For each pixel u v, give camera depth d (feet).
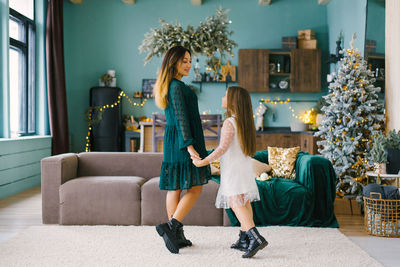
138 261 7.87
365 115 12.93
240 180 8.06
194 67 24.13
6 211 12.87
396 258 8.30
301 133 22.15
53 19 20.13
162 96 8.25
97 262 7.82
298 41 23.71
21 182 16.79
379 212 10.06
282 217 10.82
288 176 12.26
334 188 11.05
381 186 10.37
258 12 24.34
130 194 10.88
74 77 24.17
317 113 22.61
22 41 18.95
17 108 18.75
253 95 24.30
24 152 17.07
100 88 22.74
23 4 19.12
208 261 7.86
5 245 8.93
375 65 15.24
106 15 24.26
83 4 24.21
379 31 14.98
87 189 10.92
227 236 9.67
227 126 8.09
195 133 8.21
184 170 8.11
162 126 16.35
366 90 12.91
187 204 8.36
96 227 10.54
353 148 12.46
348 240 9.42
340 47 20.67
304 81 23.24
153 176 12.58
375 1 15.56
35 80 20.22
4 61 15.94
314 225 10.75
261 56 23.27
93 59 24.26
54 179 11.12
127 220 10.87
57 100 20.45
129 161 12.63
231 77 23.86
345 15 20.63
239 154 8.18
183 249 8.66
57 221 11.12
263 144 22.40
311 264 7.73
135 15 24.30
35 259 8.00
